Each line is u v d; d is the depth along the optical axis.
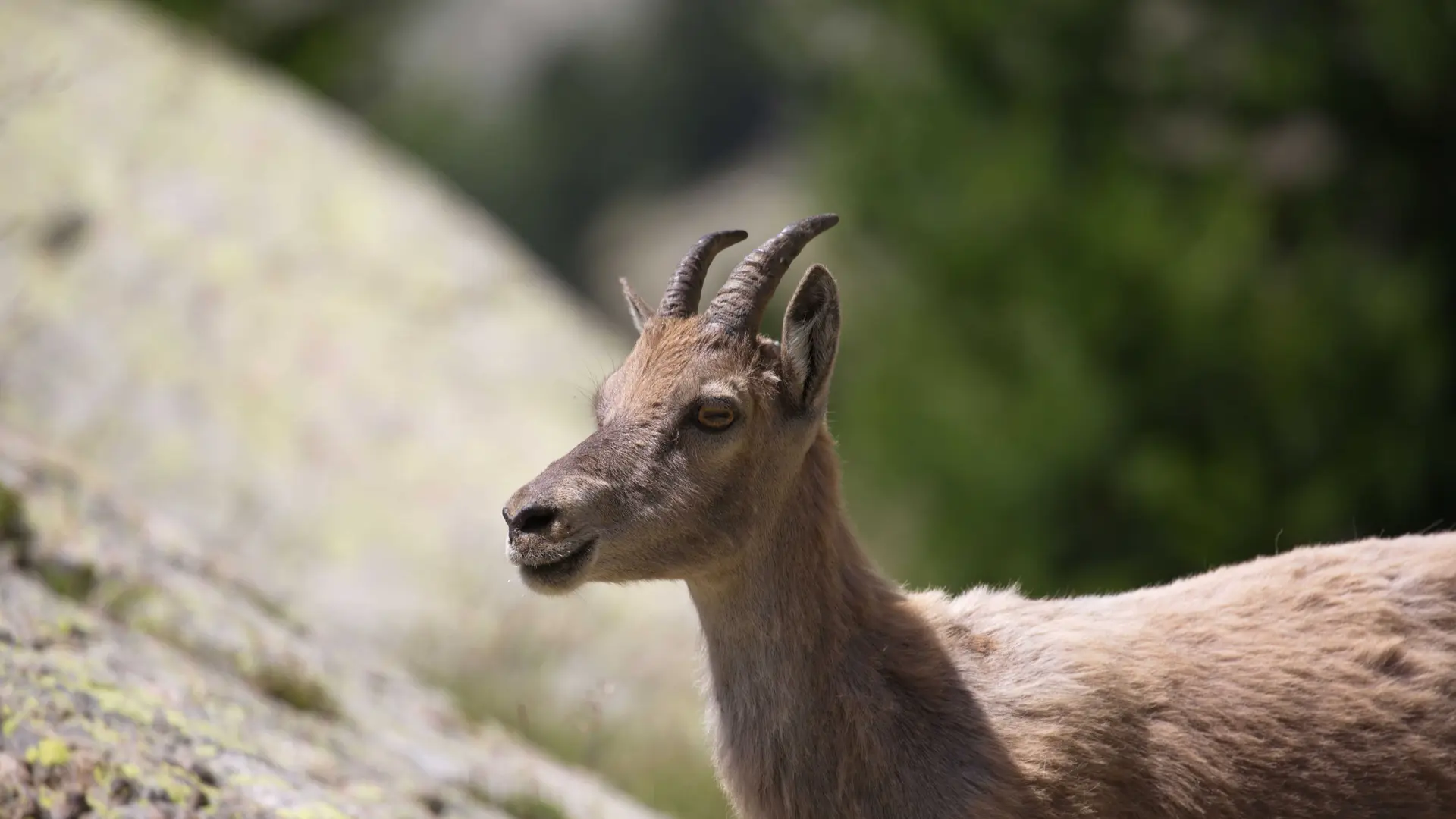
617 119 91.81
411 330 26.67
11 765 9.77
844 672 10.45
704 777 19.20
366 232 28.28
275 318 25.72
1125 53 32.41
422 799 12.14
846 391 33.12
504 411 25.59
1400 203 31.28
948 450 30.25
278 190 28.19
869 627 10.63
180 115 28.70
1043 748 10.02
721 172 90.19
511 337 27.39
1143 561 29.62
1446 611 10.88
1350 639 10.70
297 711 13.05
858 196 33.47
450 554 22.50
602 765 19.41
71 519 14.00
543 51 92.88
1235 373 29.27
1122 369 29.72
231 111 29.47
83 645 11.86
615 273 85.44
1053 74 32.56
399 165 32.12
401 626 21.27
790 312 10.64
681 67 92.06
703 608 10.88
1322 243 30.61
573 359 27.58
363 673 14.86
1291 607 10.91
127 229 26.06
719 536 10.55
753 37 38.78
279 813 10.45
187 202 27.09
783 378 10.71
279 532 22.30
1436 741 10.50
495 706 20.14
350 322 26.23
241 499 22.62
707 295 53.53
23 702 10.43
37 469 14.74
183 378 24.05
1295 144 32.34
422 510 23.23
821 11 35.44
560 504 10.33
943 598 11.19
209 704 11.84
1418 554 11.21
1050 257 30.39
